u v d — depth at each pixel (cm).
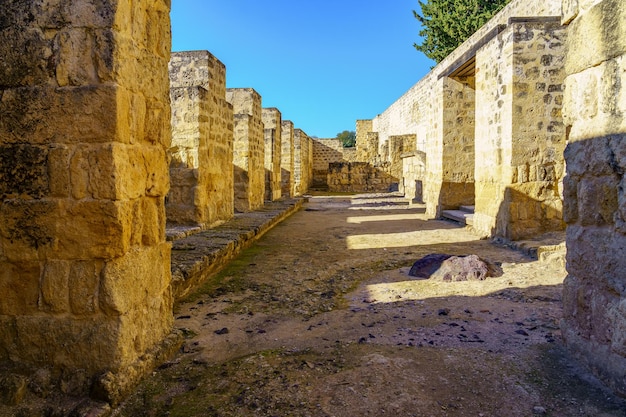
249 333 379
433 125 1293
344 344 345
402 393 265
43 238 273
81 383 266
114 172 267
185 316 424
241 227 873
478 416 242
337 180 2853
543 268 593
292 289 519
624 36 259
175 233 713
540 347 329
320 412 248
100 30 267
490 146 867
